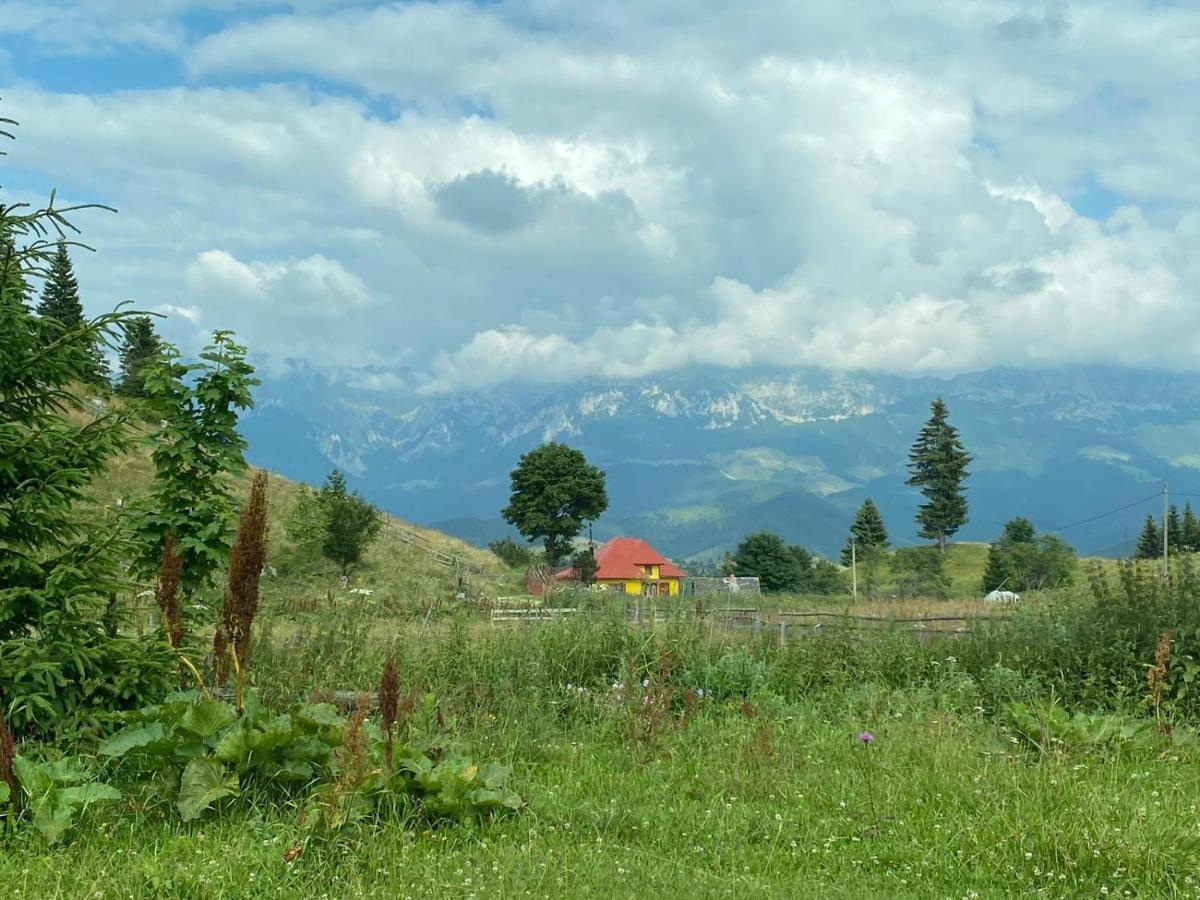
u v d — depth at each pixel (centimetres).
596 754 1088
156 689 902
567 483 10825
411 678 1300
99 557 921
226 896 614
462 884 638
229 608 841
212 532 1250
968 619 1669
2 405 943
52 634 859
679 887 661
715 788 924
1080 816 745
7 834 682
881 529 13788
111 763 803
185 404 1334
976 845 736
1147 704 1231
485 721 1130
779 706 1302
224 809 749
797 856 750
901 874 710
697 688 1388
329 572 5075
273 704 1094
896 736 1076
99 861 650
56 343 938
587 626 1533
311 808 705
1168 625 1320
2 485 923
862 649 1577
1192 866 670
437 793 780
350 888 631
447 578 5741
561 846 732
